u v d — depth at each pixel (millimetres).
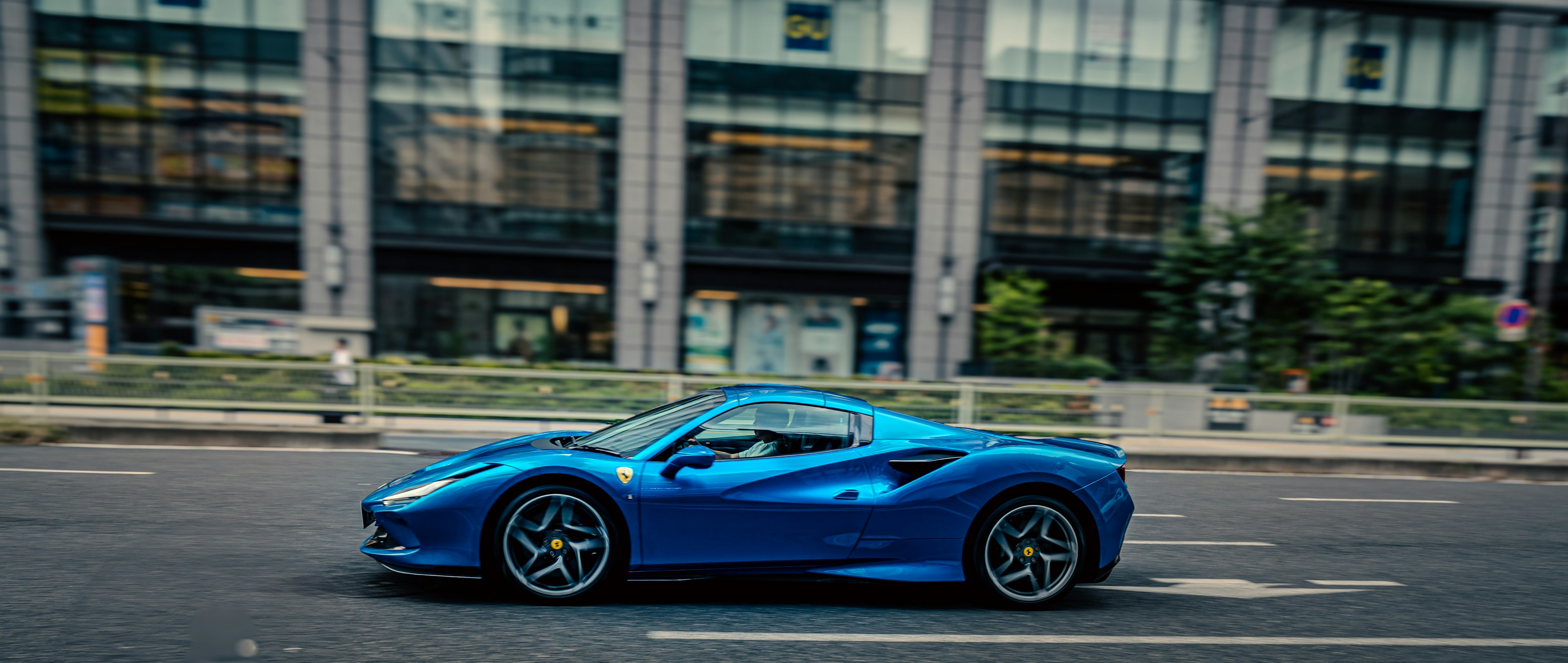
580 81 18859
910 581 4262
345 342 13008
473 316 18906
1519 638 4305
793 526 4211
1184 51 19766
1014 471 4355
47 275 18047
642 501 4090
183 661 3266
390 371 11383
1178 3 19672
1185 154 19906
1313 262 16625
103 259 14836
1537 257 17266
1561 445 12211
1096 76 19688
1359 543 6633
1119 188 19875
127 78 17984
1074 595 4773
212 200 18297
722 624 3990
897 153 19547
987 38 19484
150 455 8859
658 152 18953
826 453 4367
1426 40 20078
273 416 11539
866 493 4277
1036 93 19609
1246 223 17000
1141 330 20109
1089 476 4434
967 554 4348
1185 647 3914
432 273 18703
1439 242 20359
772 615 4176
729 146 19234
